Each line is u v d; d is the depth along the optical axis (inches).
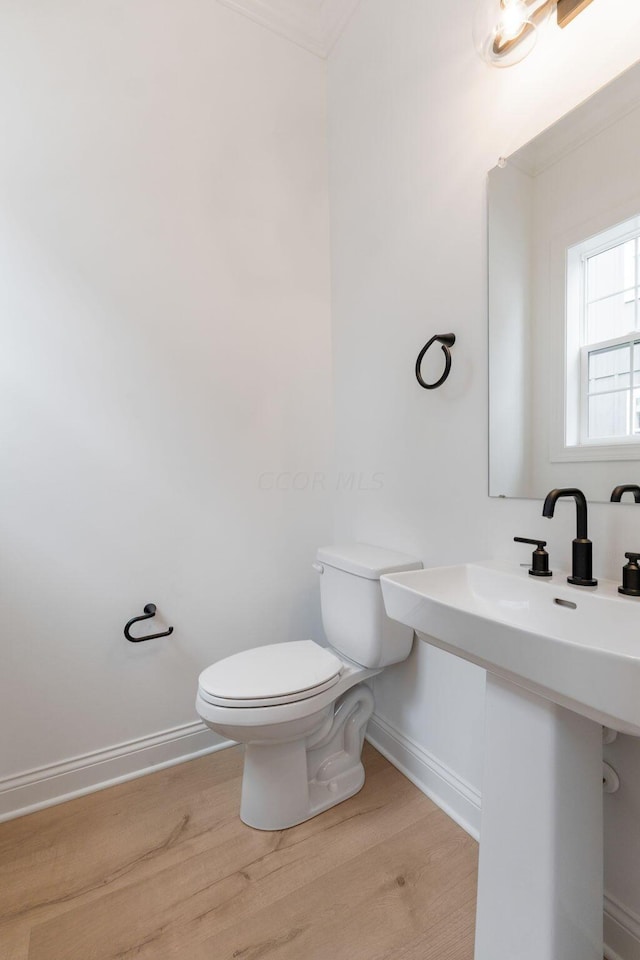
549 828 28.2
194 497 62.2
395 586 34.3
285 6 65.9
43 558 52.7
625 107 32.7
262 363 67.4
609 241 33.9
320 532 73.1
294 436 70.4
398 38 55.4
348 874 42.4
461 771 48.7
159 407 59.4
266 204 67.1
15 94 50.2
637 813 33.1
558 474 38.2
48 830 48.5
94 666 55.7
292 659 51.3
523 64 39.7
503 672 29.0
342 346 70.6
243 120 64.7
